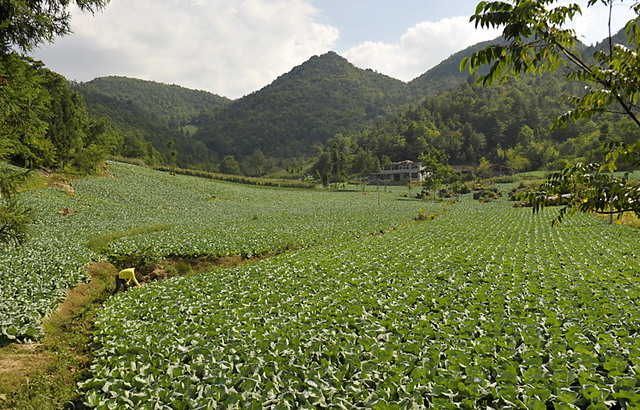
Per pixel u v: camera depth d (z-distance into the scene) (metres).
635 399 5.87
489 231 28.08
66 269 15.81
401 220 37.81
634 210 4.39
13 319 10.43
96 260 19.58
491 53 4.18
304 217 40.97
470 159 141.38
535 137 135.62
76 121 57.72
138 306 12.45
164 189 59.75
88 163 54.38
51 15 7.73
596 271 14.12
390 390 6.54
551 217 35.72
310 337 8.84
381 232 31.16
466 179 111.81
